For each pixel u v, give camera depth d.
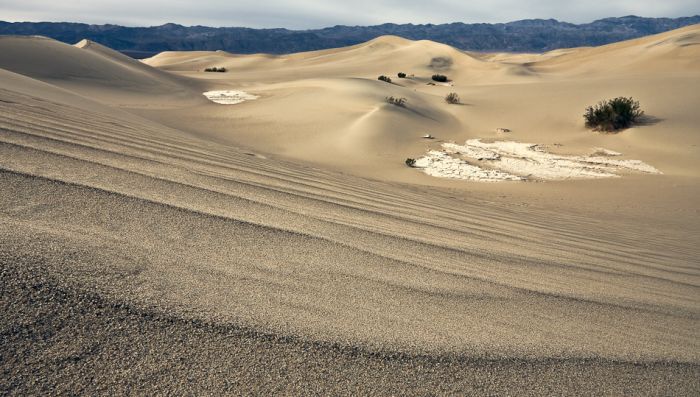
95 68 29.06
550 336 1.92
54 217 2.07
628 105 21.27
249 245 2.29
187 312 1.50
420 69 64.75
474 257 3.03
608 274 3.44
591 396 1.51
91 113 7.36
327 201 3.93
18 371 1.13
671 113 22.00
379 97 27.08
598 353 1.84
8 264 1.50
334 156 17.72
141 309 1.46
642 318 2.46
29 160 2.89
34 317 1.31
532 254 3.60
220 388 1.21
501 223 5.31
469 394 1.38
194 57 92.81
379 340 1.58
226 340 1.40
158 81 31.91
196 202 2.82
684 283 3.69
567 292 2.64
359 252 2.55
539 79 51.53
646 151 18.61
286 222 2.83
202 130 20.16
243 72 64.06
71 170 2.89
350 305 1.85
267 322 1.55
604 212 10.18
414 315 1.87
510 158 18.47
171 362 1.26
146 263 1.80
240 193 3.38
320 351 1.45
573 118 23.70
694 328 2.48
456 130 23.14
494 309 2.12
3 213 1.99
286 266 2.13
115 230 2.09
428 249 2.97
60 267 1.58
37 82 11.41
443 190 11.70
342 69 67.62
